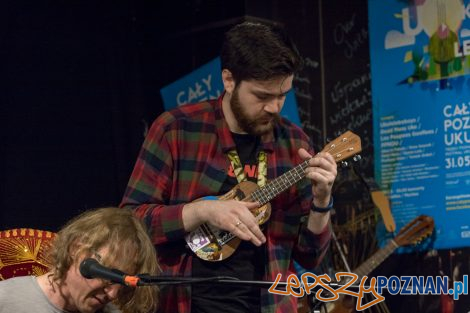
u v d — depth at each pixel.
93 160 4.80
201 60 4.85
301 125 4.75
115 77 4.88
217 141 3.30
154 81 4.96
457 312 4.28
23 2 4.73
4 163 4.66
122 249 2.60
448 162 4.37
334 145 3.28
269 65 3.07
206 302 3.20
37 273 3.20
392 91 4.54
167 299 3.22
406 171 4.47
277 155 3.36
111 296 2.61
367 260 4.35
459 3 4.39
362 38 4.65
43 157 4.73
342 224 4.61
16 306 2.61
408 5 4.53
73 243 2.60
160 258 3.25
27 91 4.72
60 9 4.80
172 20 4.94
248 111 3.16
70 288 2.61
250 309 3.21
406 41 4.52
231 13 4.73
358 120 4.63
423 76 4.46
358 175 4.36
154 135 3.32
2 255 3.18
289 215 3.33
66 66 4.79
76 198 4.75
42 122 4.73
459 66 4.38
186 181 3.27
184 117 3.33
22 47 4.71
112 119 4.85
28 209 4.68
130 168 4.87
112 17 4.91
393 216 4.48
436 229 4.36
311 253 3.34
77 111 4.80
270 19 4.74
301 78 4.77
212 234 3.21
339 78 4.70
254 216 3.21
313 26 4.77
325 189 3.14
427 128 4.43
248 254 3.23
